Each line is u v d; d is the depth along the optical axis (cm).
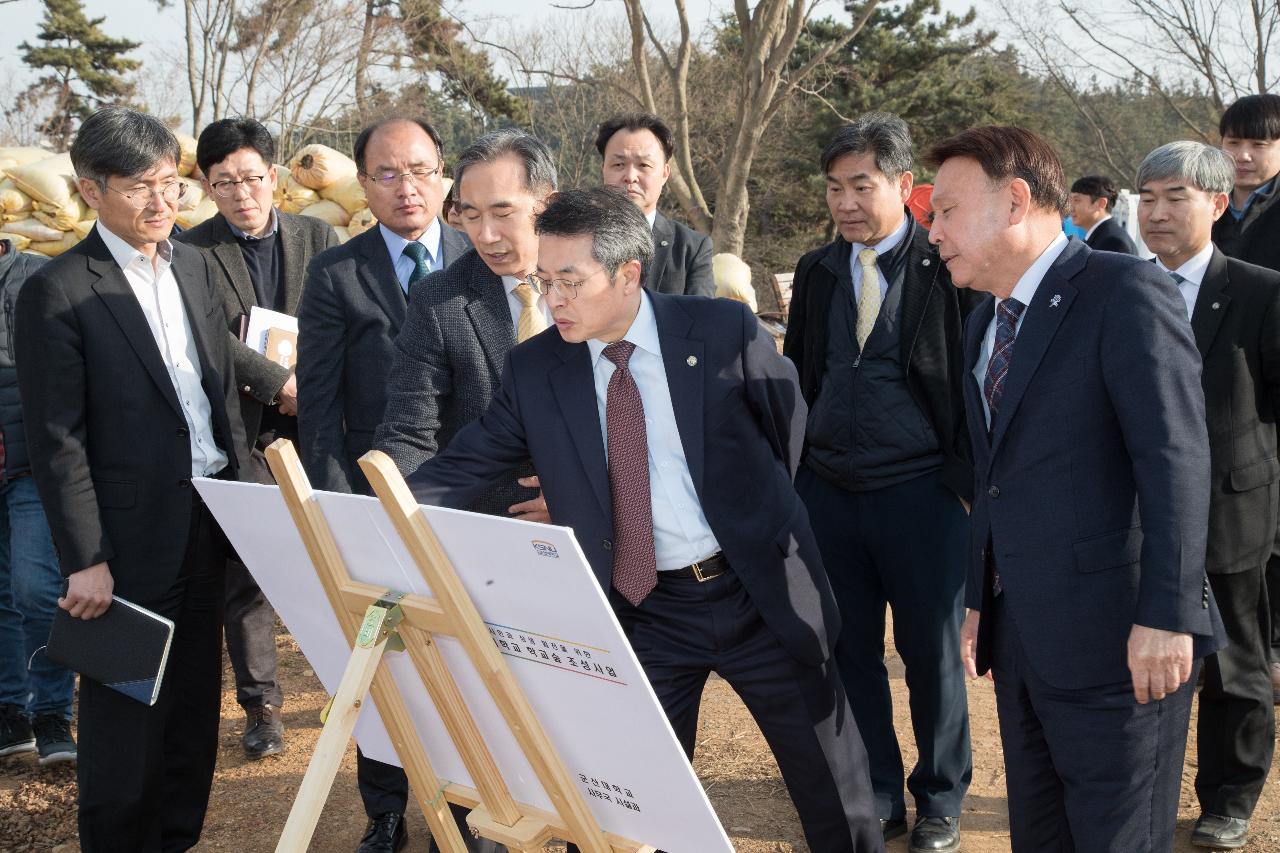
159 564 283
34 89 2514
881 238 323
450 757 220
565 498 241
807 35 2672
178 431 286
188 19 1402
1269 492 309
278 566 222
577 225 219
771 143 2684
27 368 267
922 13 2922
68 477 268
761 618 246
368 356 321
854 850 258
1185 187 305
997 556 228
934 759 322
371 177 323
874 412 322
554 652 182
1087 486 216
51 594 389
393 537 190
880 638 341
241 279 391
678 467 240
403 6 1858
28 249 682
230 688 475
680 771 180
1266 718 312
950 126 2897
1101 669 218
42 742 394
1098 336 212
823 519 337
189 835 316
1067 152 2861
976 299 316
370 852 326
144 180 272
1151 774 221
